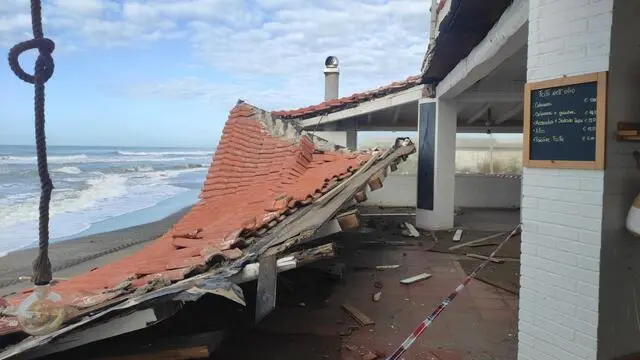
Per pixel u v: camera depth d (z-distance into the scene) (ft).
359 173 20.08
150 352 11.02
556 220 10.44
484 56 18.63
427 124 34.37
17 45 5.48
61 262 33.37
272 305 10.77
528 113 10.94
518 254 27.20
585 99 9.80
